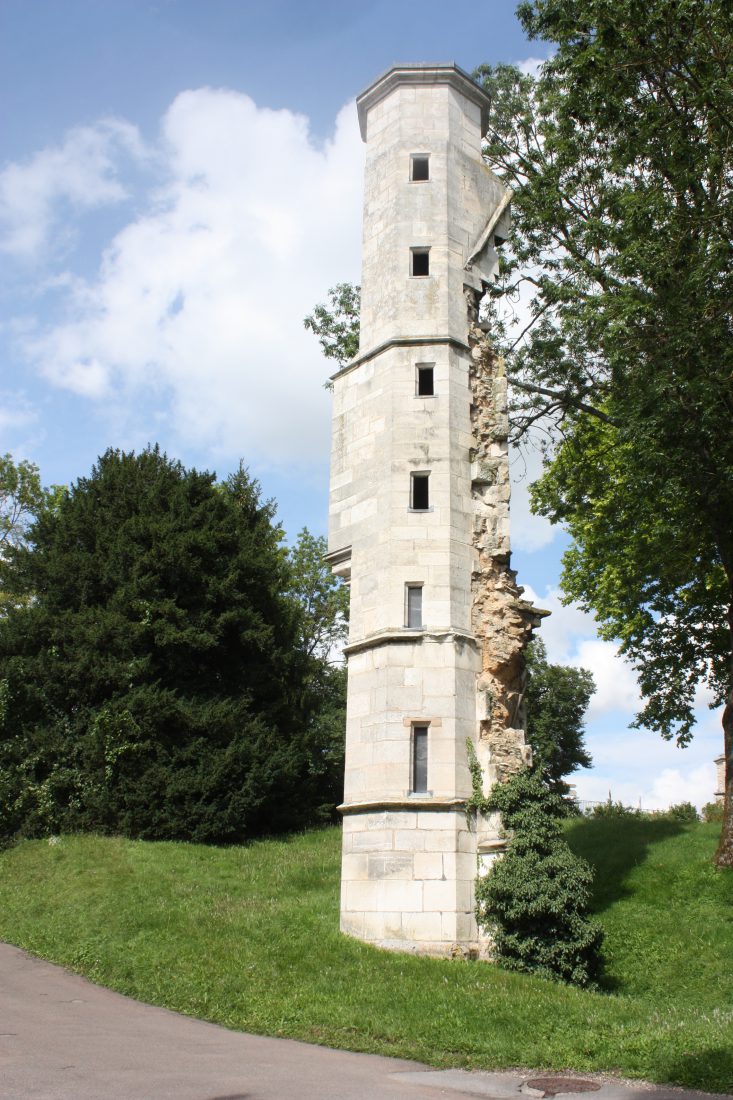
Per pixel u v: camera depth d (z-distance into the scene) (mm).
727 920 19750
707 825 26906
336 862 25984
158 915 19266
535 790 19406
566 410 27969
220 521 34531
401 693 20297
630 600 31516
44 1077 10438
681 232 20469
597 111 22094
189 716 30609
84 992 15562
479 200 24750
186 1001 14875
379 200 24578
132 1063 11273
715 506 22266
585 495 29984
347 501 22938
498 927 18516
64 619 31234
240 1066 11414
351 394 23734
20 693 30688
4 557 38219
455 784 19484
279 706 34500
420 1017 14375
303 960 16875
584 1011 14969
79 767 29766
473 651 20891
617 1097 10828
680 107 21734
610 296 21953
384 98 25312
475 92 25531
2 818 28516
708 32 20578
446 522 21375
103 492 34469
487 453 22547
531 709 56781
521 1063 12555
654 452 20844
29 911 21016
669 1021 14359
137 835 29078
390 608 20922
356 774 20500
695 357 19984
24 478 41531
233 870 24969
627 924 20703
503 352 27984
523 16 24266
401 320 23062
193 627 31672
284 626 36969
